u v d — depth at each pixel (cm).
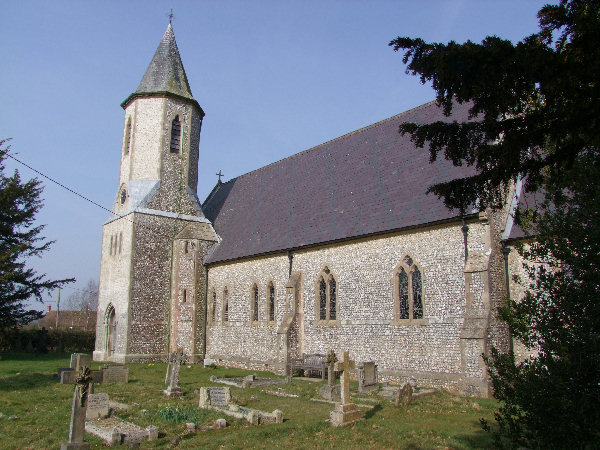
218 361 2844
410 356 1847
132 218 2964
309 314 2311
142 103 3253
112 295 3020
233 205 3400
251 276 2722
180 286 2992
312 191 2720
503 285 1698
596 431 476
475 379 1587
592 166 570
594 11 459
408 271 1916
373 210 2183
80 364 1858
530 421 525
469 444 973
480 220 1720
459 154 590
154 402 1473
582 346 500
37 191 3453
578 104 488
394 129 2538
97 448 990
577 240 546
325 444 993
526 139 535
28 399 1500
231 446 984
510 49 488
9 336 3581
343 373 1207
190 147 3322
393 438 1030
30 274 3312
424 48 536
